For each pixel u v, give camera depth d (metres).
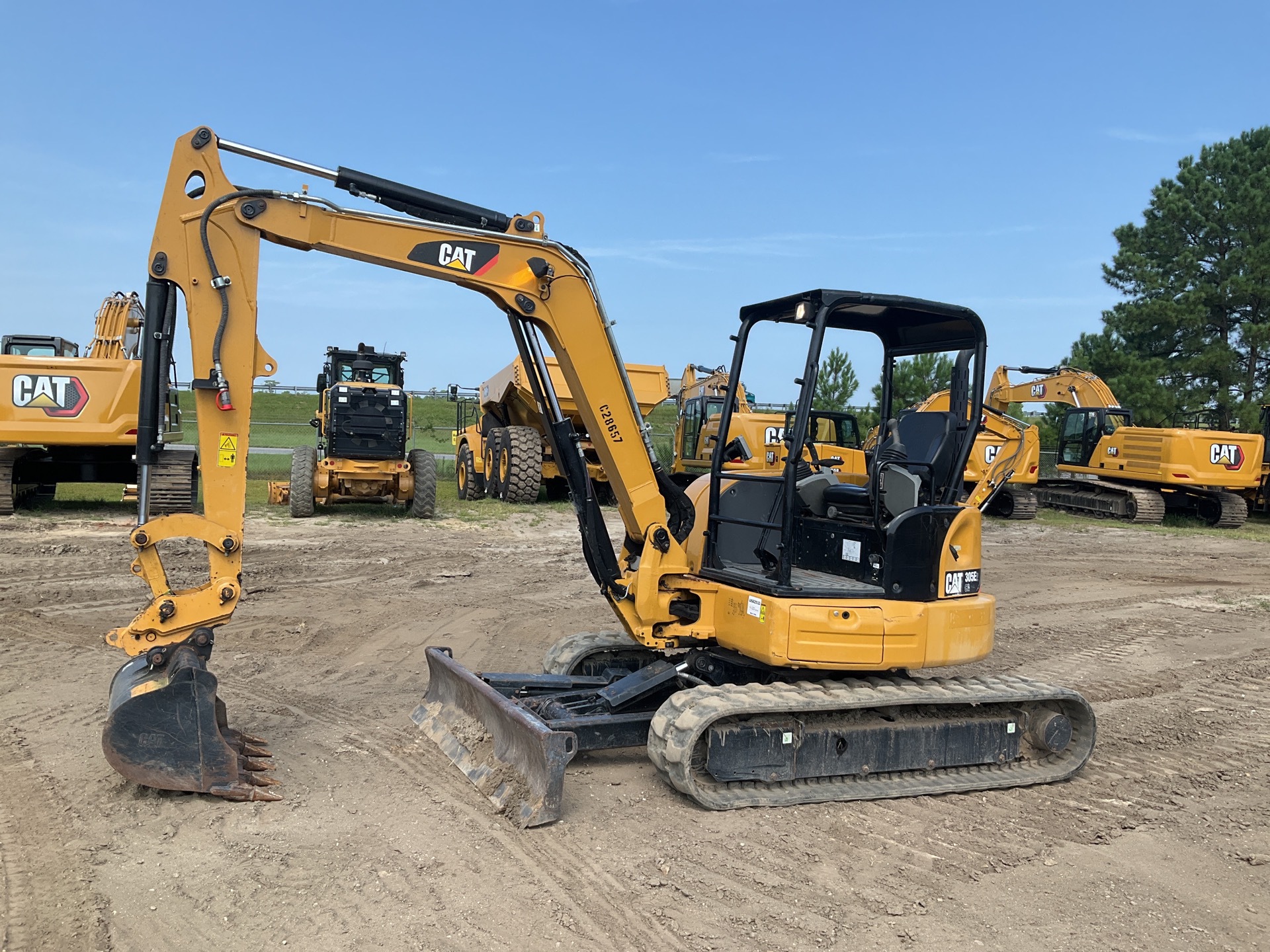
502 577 11.88
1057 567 14.94
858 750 5.35
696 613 5.98
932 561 5.54
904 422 6.29
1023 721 5.80
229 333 4.93
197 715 4.74
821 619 5.27
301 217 4.99
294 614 9.40
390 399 16.34
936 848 4.67
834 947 3.68
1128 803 5.42
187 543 12.73
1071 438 24.39
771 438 14.98
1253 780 5.88
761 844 4.61
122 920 3.62
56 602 9.31
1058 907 4.09
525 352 5.75
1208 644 9.82
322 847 4.31
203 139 4.88
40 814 4.56
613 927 3.74
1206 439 21.11
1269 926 3.99
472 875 4.12
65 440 14.15
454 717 5.84
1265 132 32.09
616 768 5.60
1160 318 31.36
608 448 5.73
